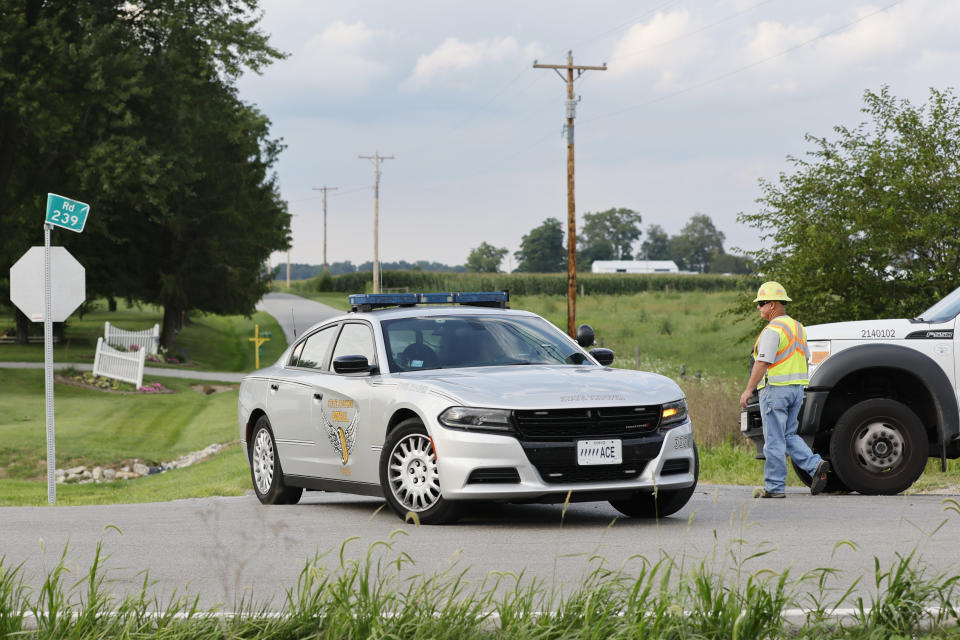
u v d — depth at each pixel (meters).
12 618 6.18
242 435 14.84
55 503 20.12
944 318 14.67
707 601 6.15
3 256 57.59
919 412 15.03
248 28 51.12
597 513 12.37
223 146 69.56
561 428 10.60
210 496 18.66
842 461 14.38
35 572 8.75
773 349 13.88
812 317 29.14
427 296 13.59
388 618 6.04
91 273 69.81
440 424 10.77
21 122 49.44
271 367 14.66
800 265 28.80
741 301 31.14
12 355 63.09
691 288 154.38
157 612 6.48
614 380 11.30
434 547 9.59
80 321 97.56
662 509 11.54
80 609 6.43
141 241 69.69
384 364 12.07
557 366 12.13
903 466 14.35
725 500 13.79
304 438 13.17
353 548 9.62
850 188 29.08
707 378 28.86
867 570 8.27
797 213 29.52
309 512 12.77
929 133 28.70
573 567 8.52
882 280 28.77
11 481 26.09
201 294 70.62
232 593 7.70
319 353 13.54
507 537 10.19
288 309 128.12
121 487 26.22
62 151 51.78
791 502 13.32
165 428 37.53
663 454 10.84
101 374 52.62
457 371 11.79
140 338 65.50
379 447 11.69
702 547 9.49
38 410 41.00
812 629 6.13
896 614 6.26
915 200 28.33
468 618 6.15
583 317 89.56
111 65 47.31
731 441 23.45
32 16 49.72
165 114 51.16
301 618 6.21
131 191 53.09
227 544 10.03
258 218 74.19
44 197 53.78
